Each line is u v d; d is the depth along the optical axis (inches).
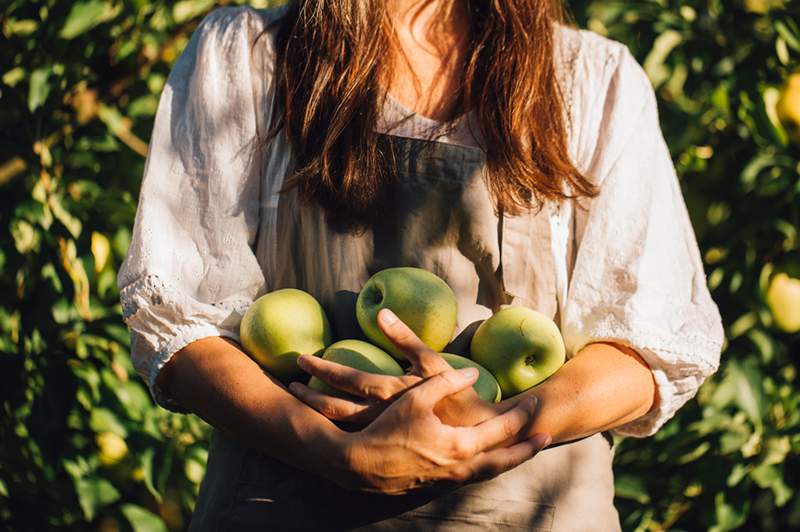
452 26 54.9
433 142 51.9
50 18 98.9
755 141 98.5
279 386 49.9
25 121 100.1
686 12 100.1
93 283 100.2
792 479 99.6
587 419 49.8
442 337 50.5
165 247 53.1
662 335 51.8
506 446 48.2
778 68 99.9
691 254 55.5
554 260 53.3
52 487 99.1
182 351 51.7
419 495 48.9
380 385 47.8
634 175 54.2
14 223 98.3
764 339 99.0
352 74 52.0
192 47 57.0
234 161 53.9
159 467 97.6
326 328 51.9
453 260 52.3
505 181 52.0
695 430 97.0
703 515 99.2
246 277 53.0
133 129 102.8
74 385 97.7
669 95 98.9
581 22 99.8
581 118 55.1
